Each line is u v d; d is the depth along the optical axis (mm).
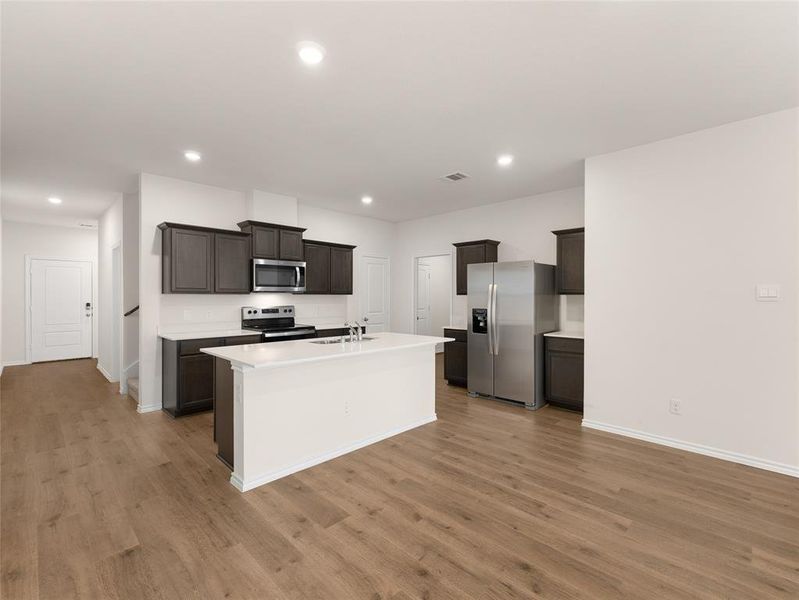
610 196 3676
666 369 3371
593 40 2088
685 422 3285
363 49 2164
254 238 4844
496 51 2188
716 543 2057
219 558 1937
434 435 3654
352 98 2703
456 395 5160
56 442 3430
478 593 1717
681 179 3287
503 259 5785
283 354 2900
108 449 3281
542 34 2041
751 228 2982
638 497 2523
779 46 2129
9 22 1916
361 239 6824
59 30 1984
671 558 1940
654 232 3422
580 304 4910
